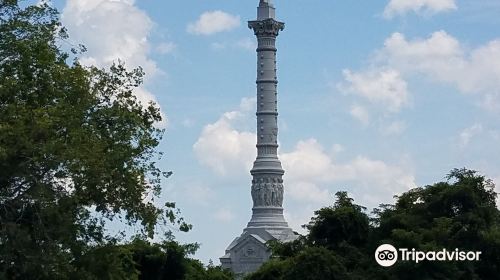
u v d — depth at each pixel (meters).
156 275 133.00
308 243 130.50
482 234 121.44
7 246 73.56
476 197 125.81
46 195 74.56
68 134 76.62
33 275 76.50
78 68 79.88
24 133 73.50
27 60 78.81
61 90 79.12
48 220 75.25
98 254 79.31
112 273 82.25
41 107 77.00
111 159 77.62
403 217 126.75
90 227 79.69
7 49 79.25
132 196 79.12
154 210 80.31
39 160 73.94
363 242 128.75
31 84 78.56
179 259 135.50
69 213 75.88
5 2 80.31
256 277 135.12
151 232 80.12
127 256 102.69
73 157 73.81
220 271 154.12
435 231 121.88
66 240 76.12
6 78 77.44
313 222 130.62
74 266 78.62
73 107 77.75
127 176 78.88
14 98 77.69
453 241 121.25
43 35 81.19
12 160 74.31
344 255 125.38
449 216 127.44
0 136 72.81
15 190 76.31
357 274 120.00
